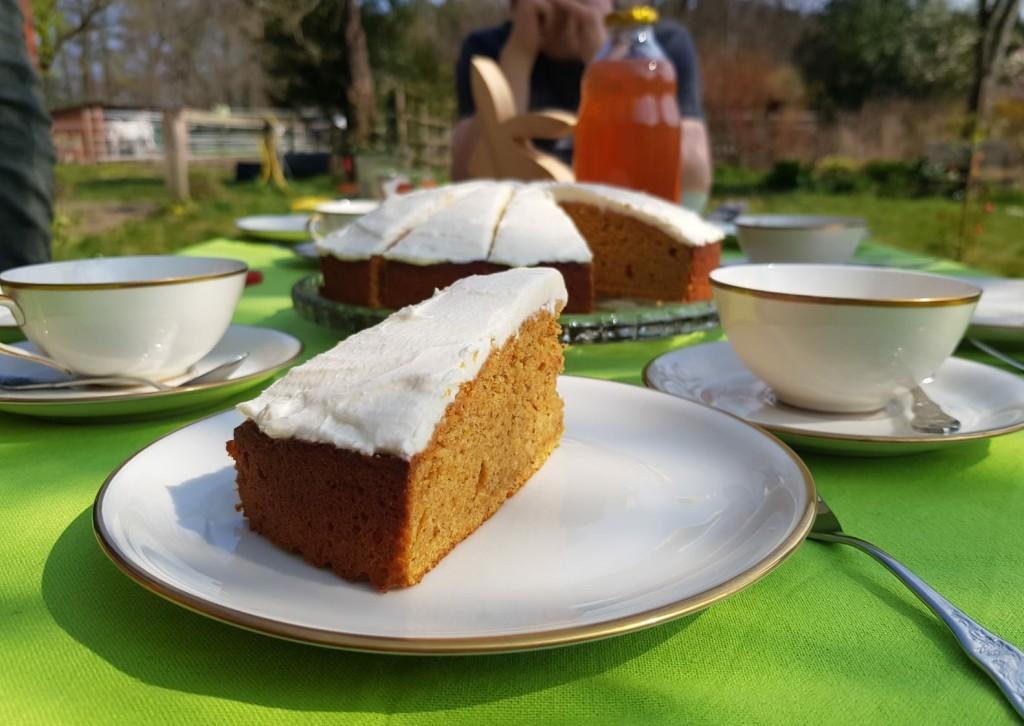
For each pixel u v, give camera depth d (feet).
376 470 0.64
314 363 0.80
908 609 0.62
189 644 0.57
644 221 1.92
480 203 1.82
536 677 0.54
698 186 3.12
